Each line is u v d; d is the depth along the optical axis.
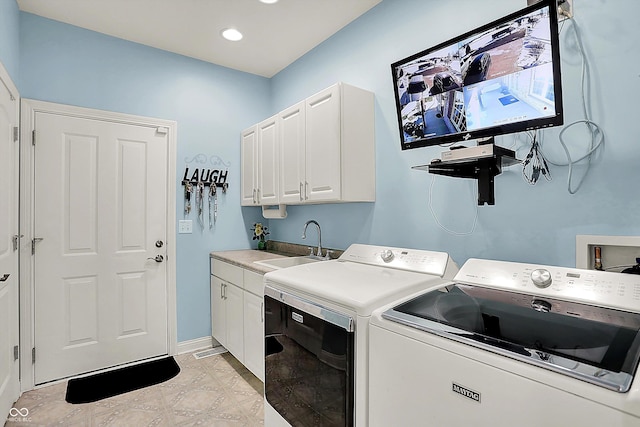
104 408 2.08
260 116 3.40
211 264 3.07
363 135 2.19
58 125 2.41
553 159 1.44
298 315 1.54
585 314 1.06
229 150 3.21
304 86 2.95
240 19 2.43
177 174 2.92
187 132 2.98
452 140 1.50
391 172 2.15
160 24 2.49
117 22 2.46
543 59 1.18
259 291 2.26
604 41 1.30
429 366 1.00
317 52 2.79
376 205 2.25
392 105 2.14
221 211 3.16
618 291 1.11
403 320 1.11
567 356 0.82
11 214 2.10
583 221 1.36
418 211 1.99
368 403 1.23
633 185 1.24
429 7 1.93
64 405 2.11
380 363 1.17
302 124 2.37
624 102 1.26
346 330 1.27
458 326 1.03
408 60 1.57
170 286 2.87
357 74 2.39
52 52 2.41
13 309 2.16
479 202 1.42
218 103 3.15
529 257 1.52
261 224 3.36
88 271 2.53
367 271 1.75
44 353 2.36
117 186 2.65
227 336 2.74
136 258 2.72
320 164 2.20
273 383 1.75
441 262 1.64
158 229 2.82
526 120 1.26
